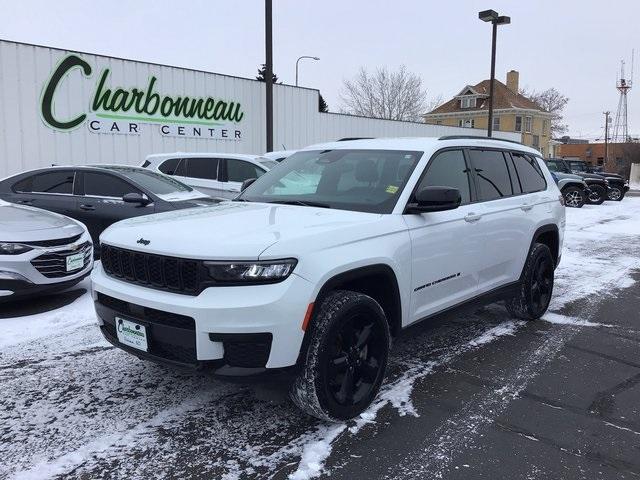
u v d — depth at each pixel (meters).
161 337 3.07
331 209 3.83
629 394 3.93
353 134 20.73
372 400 3.51
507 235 4.90
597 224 15.26
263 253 2.91
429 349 4.78
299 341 2.98
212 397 3.74
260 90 16.80
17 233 5.54
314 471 2.89
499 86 61.75
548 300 5.75
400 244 3.63
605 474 2.91
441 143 4.38
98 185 8.05
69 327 5.16
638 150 63.84
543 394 3.90
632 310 6.19
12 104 11.77
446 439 3.24
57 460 2.96
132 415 3.47
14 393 3.77
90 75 12.87
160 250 3.09
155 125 14.24
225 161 11.08
